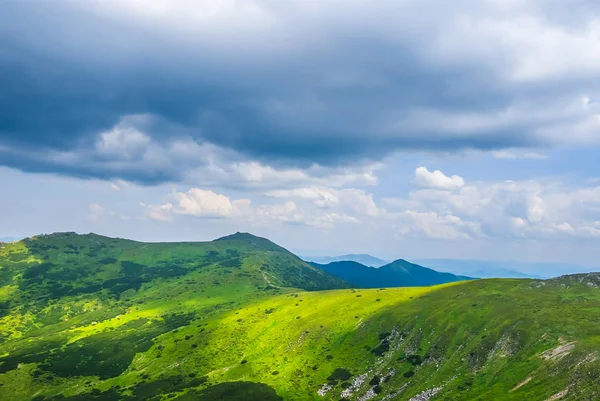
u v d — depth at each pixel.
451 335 150.88
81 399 168.88
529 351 126.12
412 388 132.88
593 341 115.94
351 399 139.88
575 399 90.69
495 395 110.25
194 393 157.25
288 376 165.00
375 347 167.38
